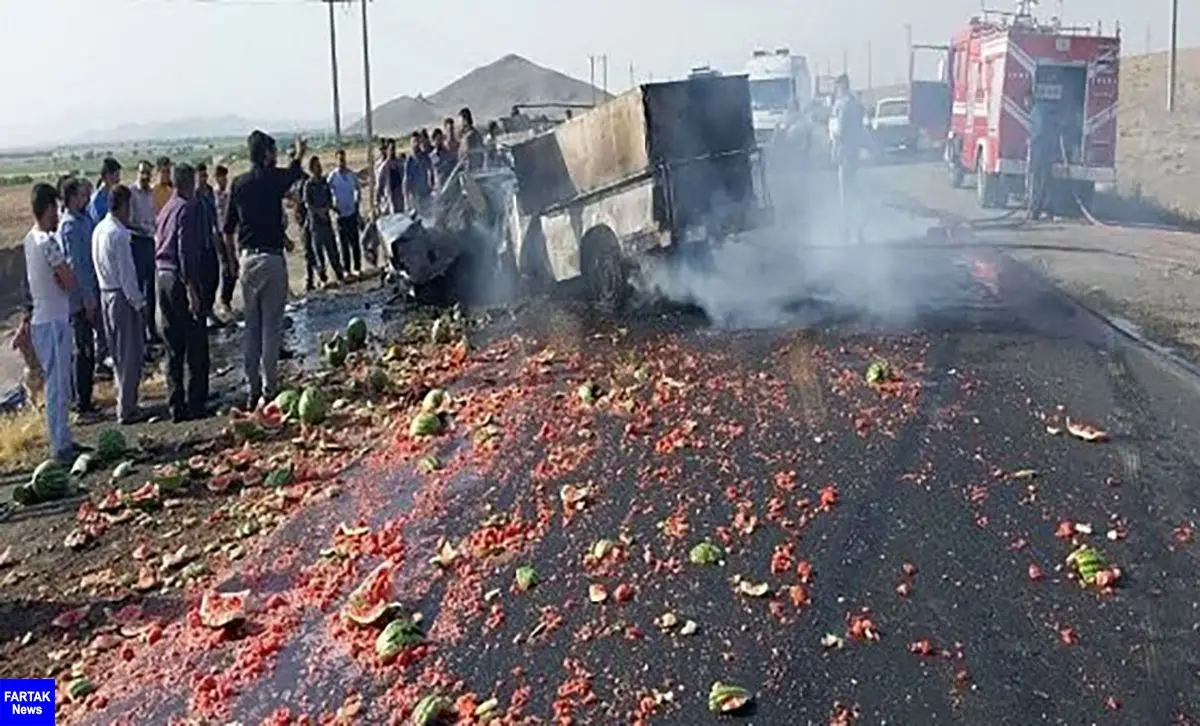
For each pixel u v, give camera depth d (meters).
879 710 5.05
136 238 13.76
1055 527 6.80
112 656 6.34
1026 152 24.36
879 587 6.15
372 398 11.20
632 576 6.46
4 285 28.16
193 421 11.42
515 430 9.30
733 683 5.32
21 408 13.28
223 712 5.52
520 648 5.79
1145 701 5.04
